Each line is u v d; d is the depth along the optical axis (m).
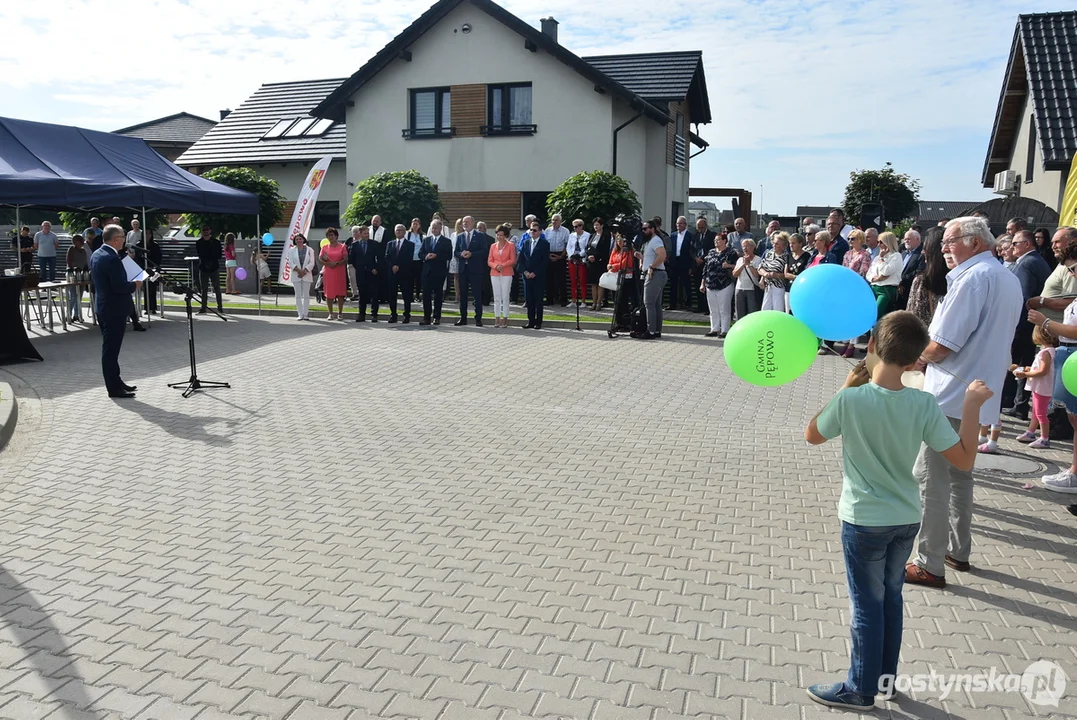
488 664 3.79
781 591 4.59
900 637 3.51
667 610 4.34
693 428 8.21
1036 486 6.47
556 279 18.55
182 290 9.71
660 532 5.44
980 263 4.71
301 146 28.41
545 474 6.66
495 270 15.32
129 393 9.43
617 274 14.12
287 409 8.82
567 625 4.16
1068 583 4.74
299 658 3.84
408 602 4.40
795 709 3.48
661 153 25.72
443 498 6.05
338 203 28.25
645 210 25.95
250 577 4.70
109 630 4.09
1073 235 6.53
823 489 6.38
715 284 14.01
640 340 13.95
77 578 4.68
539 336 14.30
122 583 4.62
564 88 23.31
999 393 4.76
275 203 25.02
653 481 6.52
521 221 24.19
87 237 17.69
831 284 3.65
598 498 6.10
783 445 7.62
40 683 3.62
